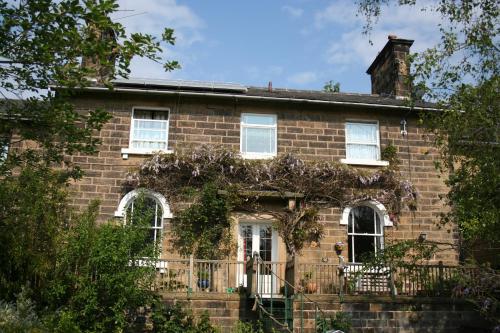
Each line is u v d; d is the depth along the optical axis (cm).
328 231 1683
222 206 1628
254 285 1384
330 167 1712
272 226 1667
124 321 1225
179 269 1496
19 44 846
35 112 955
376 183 1739
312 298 1429
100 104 1694
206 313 1365
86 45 862
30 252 1204
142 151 1661
